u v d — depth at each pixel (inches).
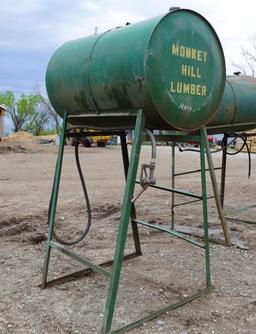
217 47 153.4
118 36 146.5
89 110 157.9
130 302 158.4
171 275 184.7
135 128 139.6
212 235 245.0
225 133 268.2
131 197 137.9
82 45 160.4
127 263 199.2
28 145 1093.1
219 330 139.3
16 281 177.8
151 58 134.2
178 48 141.6
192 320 145.5
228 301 159.9
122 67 139.2
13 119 2461.9
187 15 144.0
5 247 224.1
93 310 152.3
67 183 456.4
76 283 175.6
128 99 140.9
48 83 170.9
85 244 227.8
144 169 141.1
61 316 147.6
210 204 339.0
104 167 642.2
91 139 1274.6
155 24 135.5
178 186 442.3
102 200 349.7
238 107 250.8
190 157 883.4
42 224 265.6
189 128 149.9
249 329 140.3
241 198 377.1
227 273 187.6
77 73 155.7
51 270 189.8
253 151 970.1
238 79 262.4
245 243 232.7
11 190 407.2
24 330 138.5
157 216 296.0
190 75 145.6
